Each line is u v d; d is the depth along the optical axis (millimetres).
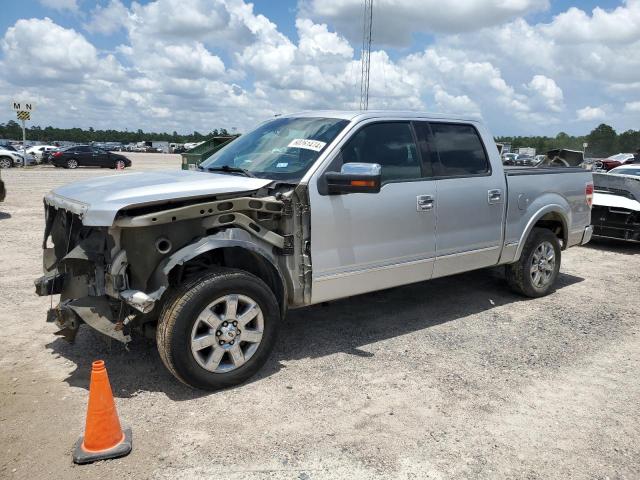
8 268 6988
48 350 4461
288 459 3027
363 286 4520
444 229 5035
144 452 3064
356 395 3799
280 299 4121
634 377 4215
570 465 3047
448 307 5883
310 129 4625
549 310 5883
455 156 5211
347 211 4297
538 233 6117
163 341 3535
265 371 4156
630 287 7004
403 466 2990
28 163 35406
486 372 4238
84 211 3473
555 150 8938
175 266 3711
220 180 3994
